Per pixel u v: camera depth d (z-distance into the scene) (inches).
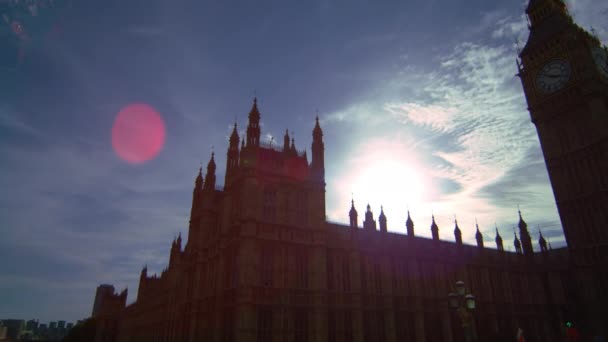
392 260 2497.5
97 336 6486.2
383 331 2281.0
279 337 1927.9
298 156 2380.7
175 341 2810.0
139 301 4697.3
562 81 3110.2
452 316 2591.0
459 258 2810.0
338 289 2192.4
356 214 2513.5
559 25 3235.7
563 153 3051.2
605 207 2751.0
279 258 2075.5
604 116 2839.6
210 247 2536.9
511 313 2910.9
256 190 2124.8
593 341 2600.9
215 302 2242.9
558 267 3137.3
